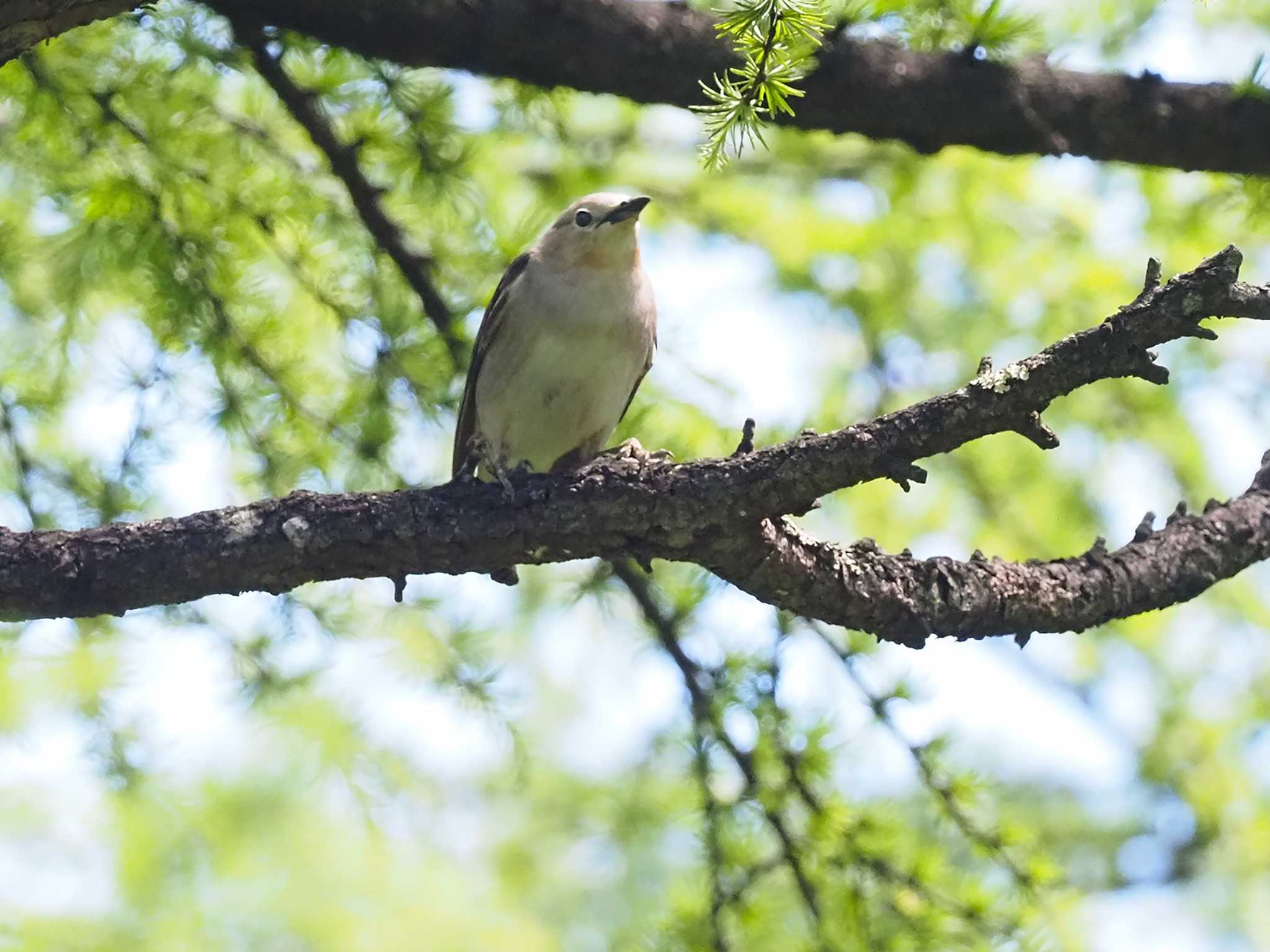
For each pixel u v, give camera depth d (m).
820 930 8.73
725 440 10.29
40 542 6.35
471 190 9.97
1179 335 5.93
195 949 13.12
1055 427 14.57
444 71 9.72
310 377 10.21
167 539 6.41
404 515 6.57
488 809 15.32
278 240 10.08
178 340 9.71
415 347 10.05
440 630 9.92
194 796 13.55
